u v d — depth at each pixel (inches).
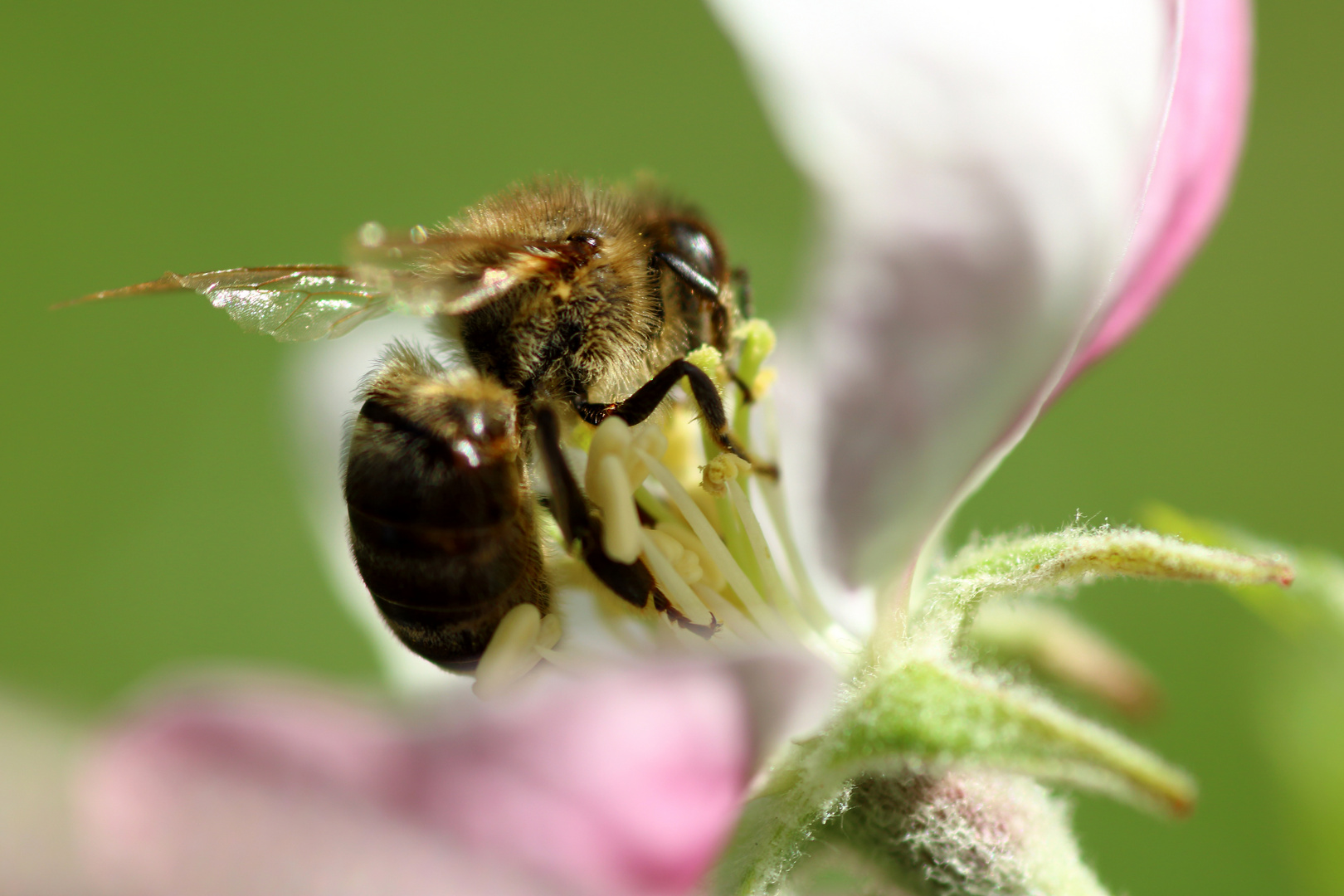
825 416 3.4
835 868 3.4
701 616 3.5
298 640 5.9
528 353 3.5
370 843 2.9
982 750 3.2
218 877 2.9
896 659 3.3
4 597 6.1
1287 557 3.6
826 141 3.4
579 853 3.0
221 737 2.9
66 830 2.8
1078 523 3.5
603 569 3.4
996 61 3.3
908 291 3.3
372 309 3.5
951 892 3.4
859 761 3.3
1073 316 3.3
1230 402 5.8
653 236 3.6
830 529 3.4
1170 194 3.4
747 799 3.2
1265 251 6.1
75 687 5.9
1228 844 4.7
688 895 3.0
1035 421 3.5
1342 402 5.8
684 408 3.6
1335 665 3.7
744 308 3.7
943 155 3.3
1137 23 3.2
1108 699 3.6
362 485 3.4
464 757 2.9
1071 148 3.3
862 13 3.4
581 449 3.5
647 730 3.0
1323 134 6.2
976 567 3.4
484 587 3.4
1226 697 4.8
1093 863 3.7
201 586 6.0
